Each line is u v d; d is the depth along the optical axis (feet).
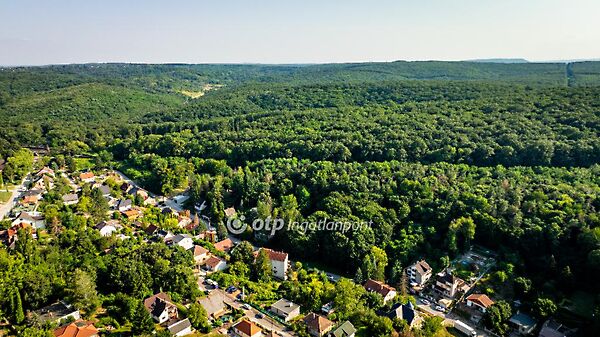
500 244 469.16
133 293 335.67
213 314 339.36
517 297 407.23
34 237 434.30
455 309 394.73
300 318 349.00
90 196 580.30
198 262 428.15
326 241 483.92
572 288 403.95
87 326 287.28
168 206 627.46
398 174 570.46
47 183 638.12
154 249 389.19
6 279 316.19
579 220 434.30
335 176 582.35
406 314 360.48
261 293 381.40
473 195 501.15
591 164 566.77
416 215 505.25
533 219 460.96
